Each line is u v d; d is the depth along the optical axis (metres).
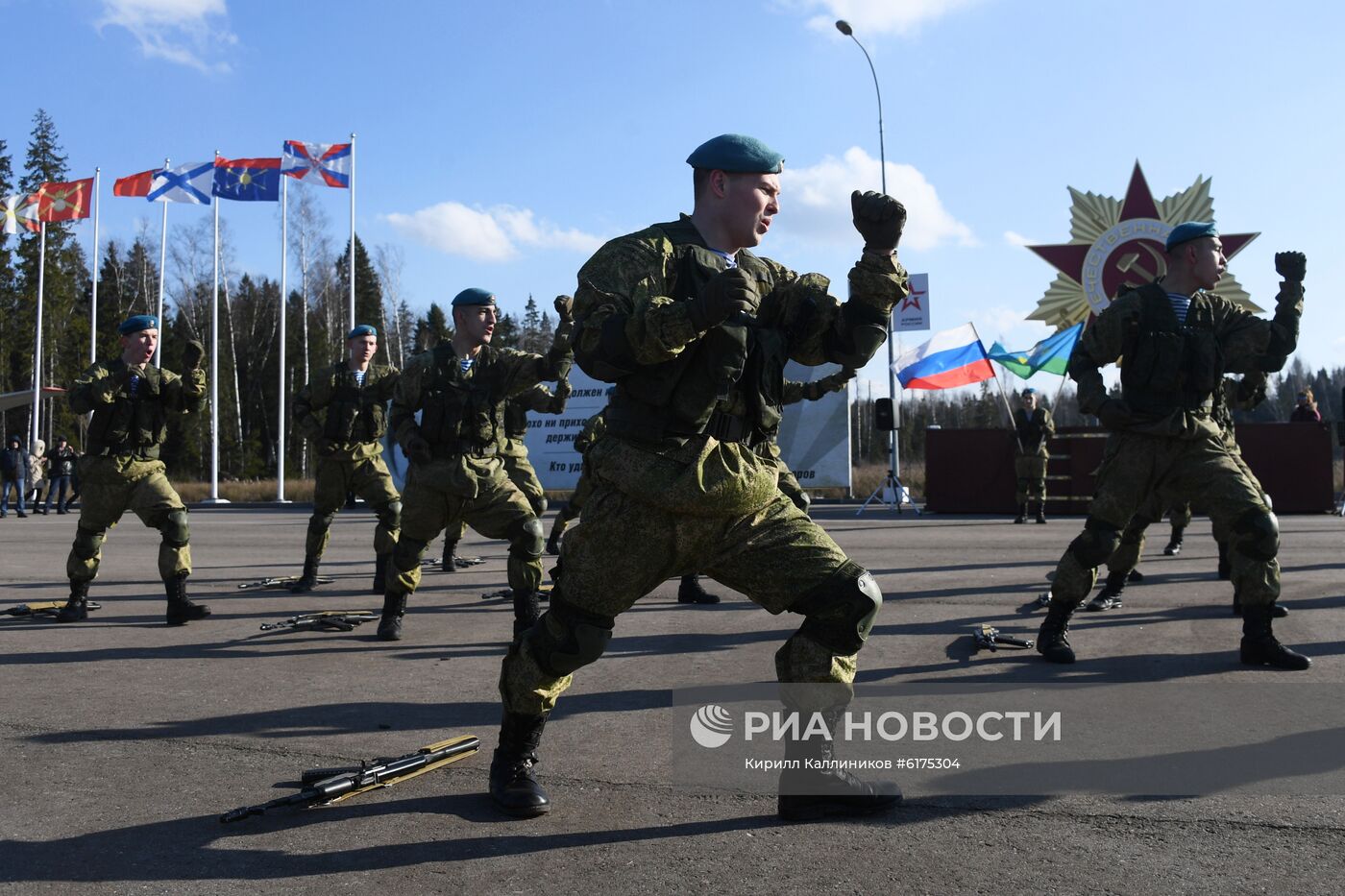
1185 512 10.48
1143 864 2.64
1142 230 24.39
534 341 88.06
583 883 2.56
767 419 2.81
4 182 63.31
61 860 2.76
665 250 2.72
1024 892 2.47
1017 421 16.41
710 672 5.06
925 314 20.00
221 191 29.92
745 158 2.81
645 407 2.73
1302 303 5.08
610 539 2.80
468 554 12.08
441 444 5.97
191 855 2.78
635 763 3.55
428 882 2.58
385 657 5.65
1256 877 2.55
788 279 2.97
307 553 8.80
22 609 7.15
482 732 4.04
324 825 3.00
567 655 2.92
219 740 3.92
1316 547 11.08
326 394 8.46
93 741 3.91
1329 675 4.81
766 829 2.92
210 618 7.16
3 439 61.34
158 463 6.90
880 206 2.62
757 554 2.84
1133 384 5.12
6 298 64.12
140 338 6.78
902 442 65.00
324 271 55.84
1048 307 24.95
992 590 8.04
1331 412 96.81
